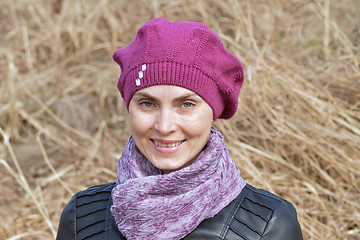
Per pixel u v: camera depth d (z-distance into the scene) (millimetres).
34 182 3758
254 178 3061
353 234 2873
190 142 1493
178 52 1426
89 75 4754
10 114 4316
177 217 1482
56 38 4980
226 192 1552
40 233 3242
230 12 4492
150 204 1487
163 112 1442
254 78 3525
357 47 3930
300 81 3650
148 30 1483
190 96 1440
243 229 1517
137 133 1510
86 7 5266
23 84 4566
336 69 3826
